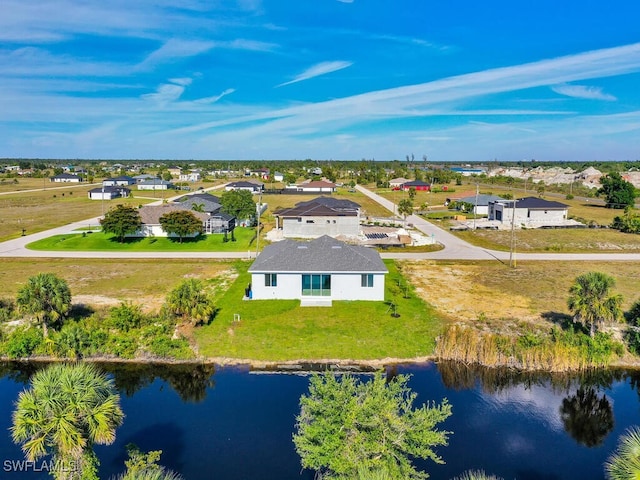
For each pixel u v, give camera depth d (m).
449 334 27.89
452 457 18.44
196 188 138.75
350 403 14.66
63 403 12.39
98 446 18.83
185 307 29.81
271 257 36.28
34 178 182.88
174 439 19.39
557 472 17.73
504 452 18.86
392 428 14.59
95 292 37.97
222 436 19.58
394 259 50.78
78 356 27.20
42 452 12.30
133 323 29.72
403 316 32.34
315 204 67.50
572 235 64.19
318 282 35.38
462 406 22.47
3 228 69.00
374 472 12.27
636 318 30.19
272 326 30.48
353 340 28.80
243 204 71.94
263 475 17.05
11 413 21.45
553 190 130.88
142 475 13.09
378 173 177.62
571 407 22.66
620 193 92.50
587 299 27.72
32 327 29.27
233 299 35.69
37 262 48.66
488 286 40.19
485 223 74.19
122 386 24.31
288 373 25.39
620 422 21.44
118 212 57.53
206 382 24.55
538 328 30.72
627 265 47.97
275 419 20.91
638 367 26.62
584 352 26.48
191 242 58.62
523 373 26.02
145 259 50.22
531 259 50.94
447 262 49.44
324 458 14.23
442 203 105.50
